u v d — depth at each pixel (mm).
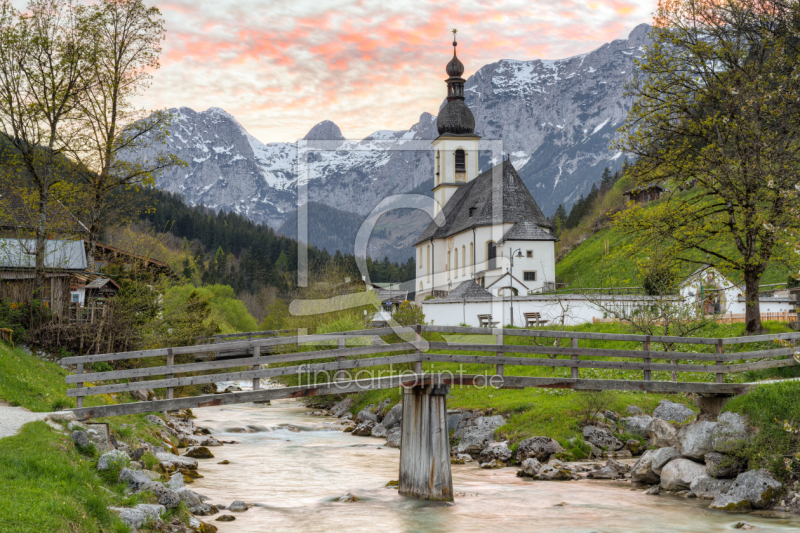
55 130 28859
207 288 78062
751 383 19188
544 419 25125
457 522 15539
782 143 28047
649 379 19250
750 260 28312
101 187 31234
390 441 27516
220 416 36625
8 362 20391
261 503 17344
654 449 20797
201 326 35812
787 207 26750
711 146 29094
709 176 29688
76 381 15617
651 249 30500
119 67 31766
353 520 15664
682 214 30078
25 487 10234
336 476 21078
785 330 31969
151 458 17391
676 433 19578
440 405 17672
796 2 30172
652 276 29781
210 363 16312
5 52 28094
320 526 15117
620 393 27391
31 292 27016
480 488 19094
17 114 28031
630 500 17484
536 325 44594
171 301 37281
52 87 28750
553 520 15617
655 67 31672
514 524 15328
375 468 22500
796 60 29656
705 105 31047
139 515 11328
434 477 17484
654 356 19375
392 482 19844
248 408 41312
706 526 14844
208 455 24156
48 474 11250
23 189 28141
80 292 29422
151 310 31219
